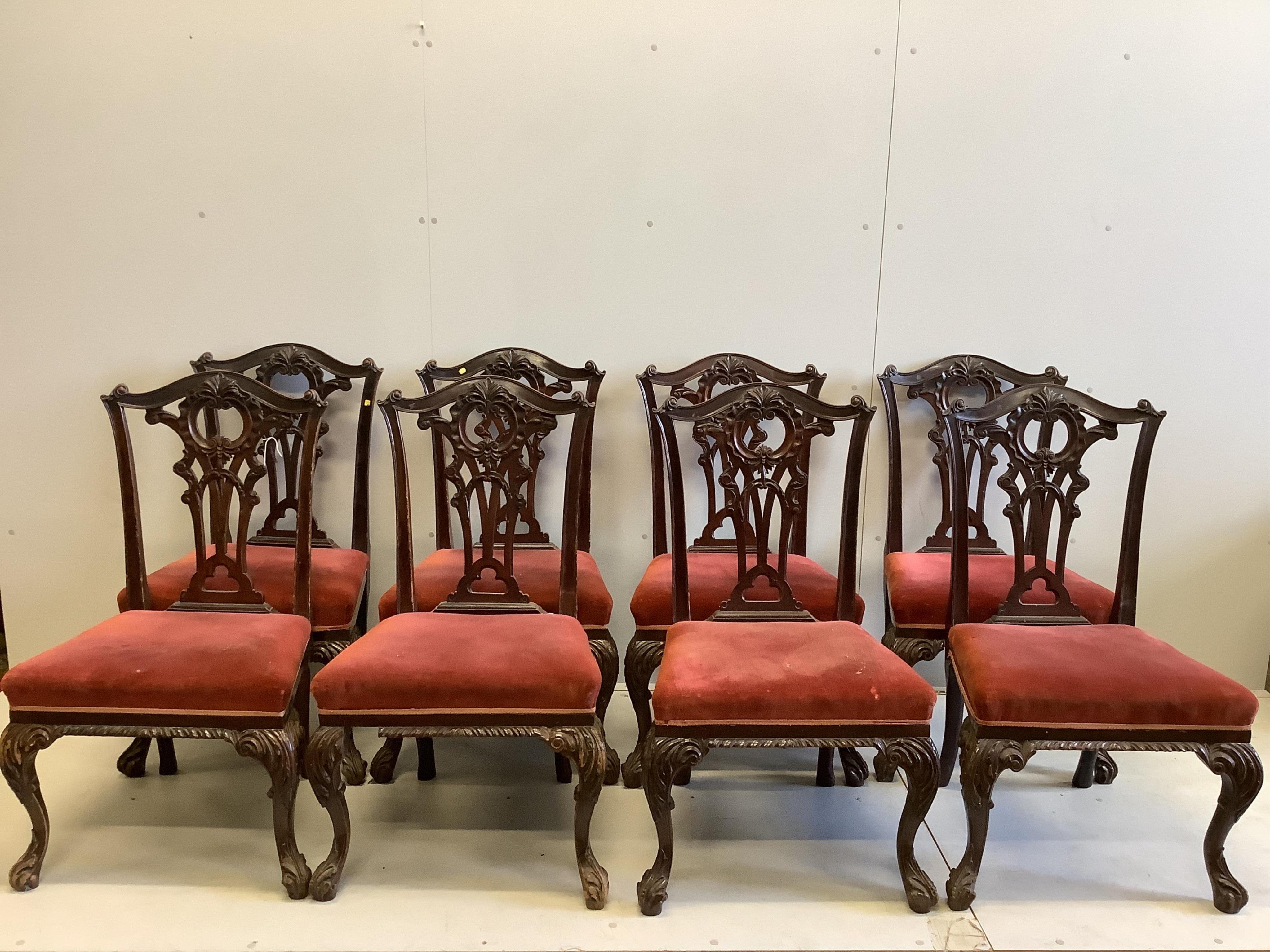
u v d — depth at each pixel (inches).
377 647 62.1
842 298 90.0
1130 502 69.6
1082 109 87.0
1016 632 66.7
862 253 89.1
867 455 93.1
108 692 58.7
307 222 87.0
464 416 66.6
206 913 60.2
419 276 88.3
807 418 66.0
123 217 86.3
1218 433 93.1
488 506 68.3
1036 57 86.0
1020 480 92.1
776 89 86.0
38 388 89.2
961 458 68.0
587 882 60.9
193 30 83.4
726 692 58.2
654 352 90.6
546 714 59.5
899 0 84.6
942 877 65.2
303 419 80.8
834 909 61.5
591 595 73.5
